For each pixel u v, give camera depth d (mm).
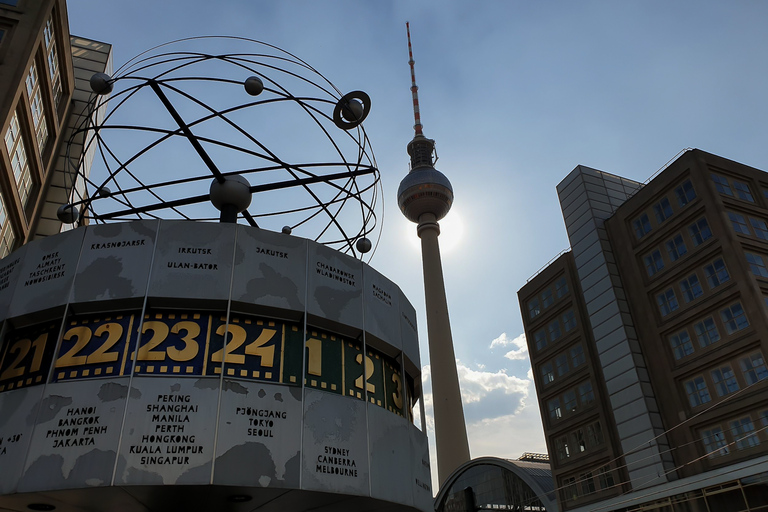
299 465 12852
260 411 13062
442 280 128625
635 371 47219
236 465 12219
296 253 15641
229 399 12898
